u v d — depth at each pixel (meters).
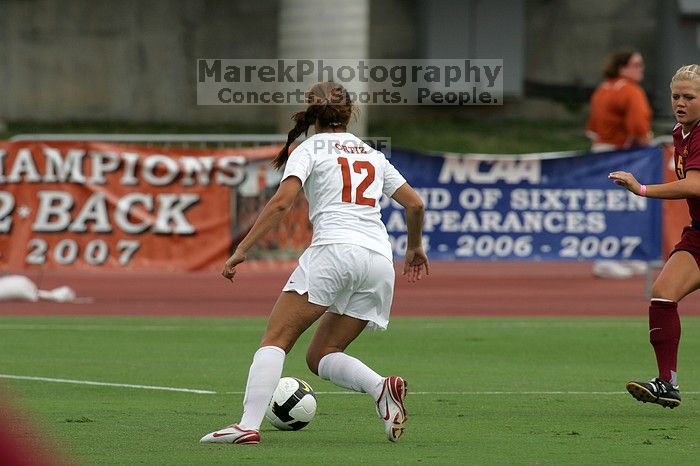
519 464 21.34
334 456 22.00
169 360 37.91
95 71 113.25
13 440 10.05
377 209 23.58
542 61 113.00
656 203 56.31
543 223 56.28
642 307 55.34
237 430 23.17
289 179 22.89
